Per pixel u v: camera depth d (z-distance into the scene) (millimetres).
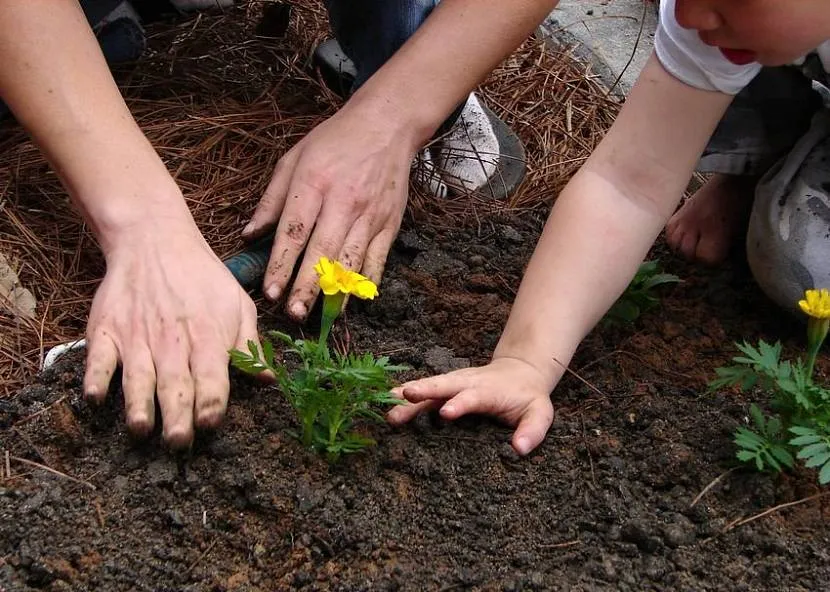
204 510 842
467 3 1013
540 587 817
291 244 959
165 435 838
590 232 930
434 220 1087
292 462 859
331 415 848
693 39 907
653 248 1084
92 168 911
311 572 821
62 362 913
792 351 990
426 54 1010
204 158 1117
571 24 1436
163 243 899
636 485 875
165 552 823
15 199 1062
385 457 870
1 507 835
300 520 836
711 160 1039
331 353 954
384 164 992
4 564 814
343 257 958
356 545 831
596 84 1312
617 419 914
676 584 826
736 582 826
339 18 1123
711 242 1055
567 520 854
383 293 989
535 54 1337
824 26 808
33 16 914
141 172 922
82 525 831
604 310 935
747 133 1032
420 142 1020
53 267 1021
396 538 838
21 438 873
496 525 847
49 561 812
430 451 876
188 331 875
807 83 1034
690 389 942
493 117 1204
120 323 880
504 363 900
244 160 1121
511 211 1111
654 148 938
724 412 921
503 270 1042
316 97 1205
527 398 883
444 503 855
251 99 1195
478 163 1135
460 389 868
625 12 1471
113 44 1194
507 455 874
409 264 1042
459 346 975
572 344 916
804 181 989
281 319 966
